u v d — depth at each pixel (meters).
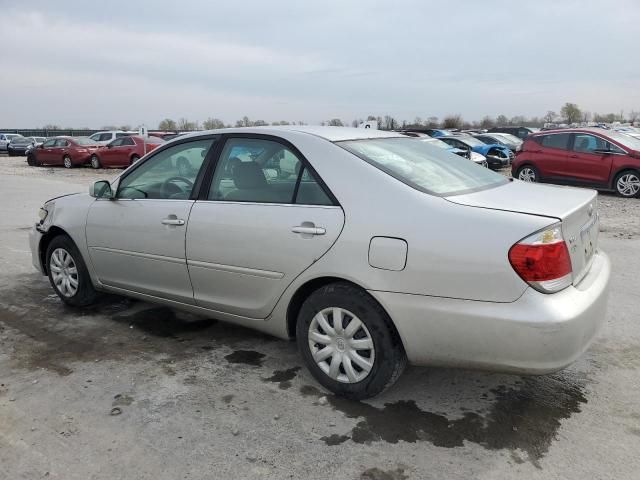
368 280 2.99
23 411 3.15
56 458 2.71
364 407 3.18
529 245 2.64
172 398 3.29
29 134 58.72
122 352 3.96
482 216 2.79
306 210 3.23
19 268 6.30
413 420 3.05
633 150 12.34
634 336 4.19
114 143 23.41
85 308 4.91
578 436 2.90
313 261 3.17
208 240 3.63
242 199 3.56
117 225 4.23
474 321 2.74
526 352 2.66
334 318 3.20
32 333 4.34
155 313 4.77
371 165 3.20
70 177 19.31
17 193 13.88
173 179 4.01
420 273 2.84
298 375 3.59
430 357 2.96
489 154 20.94
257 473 2.60
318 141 3.40
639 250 7.08
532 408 3.18
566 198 3.18
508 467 2.65
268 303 3.46
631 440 2.86
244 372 3.64
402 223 2.92
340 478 2.57
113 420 3.05
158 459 2.70
